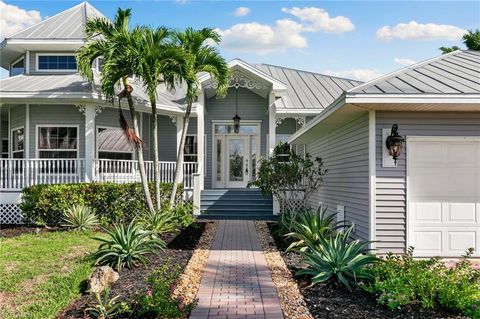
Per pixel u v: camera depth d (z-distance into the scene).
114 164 15.20
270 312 5.48
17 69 18.30
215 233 11.96
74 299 6.05
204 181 19.59
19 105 15.98
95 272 6.52
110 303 5.37
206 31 12.88
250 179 19.75
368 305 5.66
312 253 7.42
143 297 5.47
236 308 5.64
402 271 6.29
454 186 8.62
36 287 6.61
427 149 8.60
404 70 9.55
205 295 6.20
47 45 16.48
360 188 9.26
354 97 7.61
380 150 8.48
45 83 15.44
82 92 14.14
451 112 8.49
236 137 19.92
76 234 11.35
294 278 7.10
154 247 8.70
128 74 11.74
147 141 18.03
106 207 13.65
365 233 8.85
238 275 7.32
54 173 14.69
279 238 11.09
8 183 14.61
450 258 8.56
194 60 12.09
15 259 8.34
